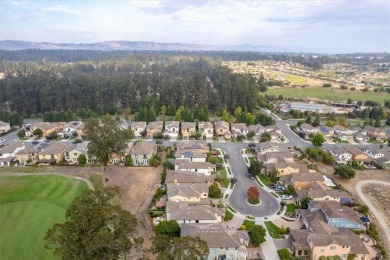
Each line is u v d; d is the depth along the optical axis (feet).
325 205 230.07
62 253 129.70
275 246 197.98
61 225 137.08
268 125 460.55
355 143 417.08
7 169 311.27
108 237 131.03
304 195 254.47
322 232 195.21
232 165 330.54
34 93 549.13
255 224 222.07
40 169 312.09
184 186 249.75
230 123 475.31
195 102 571.28
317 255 184.75
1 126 437.17
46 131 424.46
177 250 129.70
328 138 436.35
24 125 477.77
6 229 201.87
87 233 133.18
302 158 350.84
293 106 595.06
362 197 269.03
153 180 288.92
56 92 553.23
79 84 571.69
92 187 271.69
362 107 633.20
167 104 561.84
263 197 263.29
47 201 242.78
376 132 437.58
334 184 287.48
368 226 220.84
